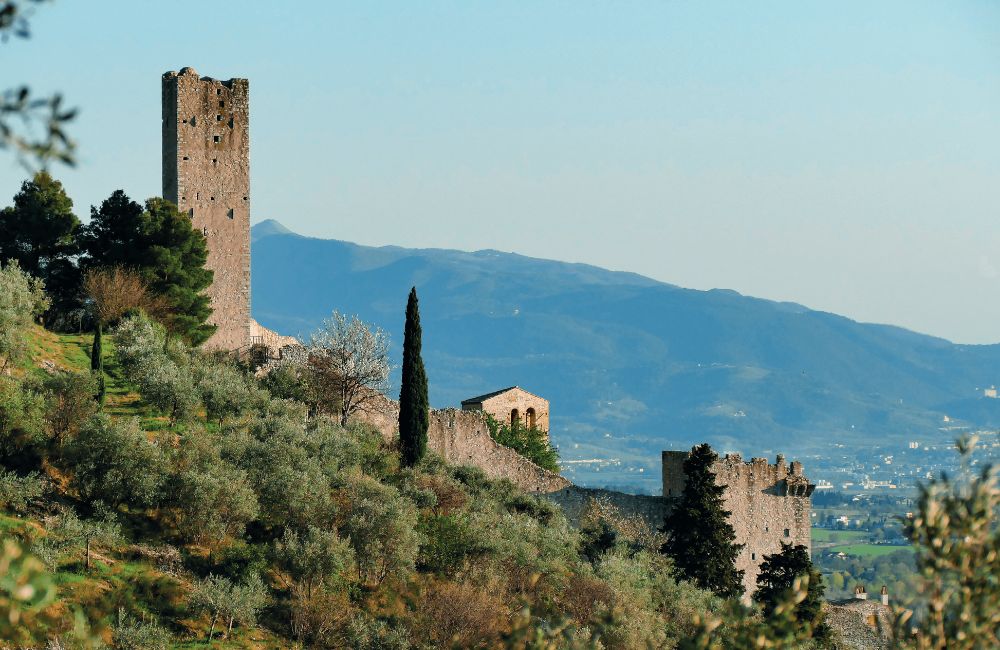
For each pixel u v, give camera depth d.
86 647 48.41
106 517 166.62
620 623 176.25
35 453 177.75
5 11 32.19
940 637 55.16
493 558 194.12
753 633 60.84
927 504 56.34
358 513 184.38
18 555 37.88
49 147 33.12
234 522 177.38
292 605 162.75
